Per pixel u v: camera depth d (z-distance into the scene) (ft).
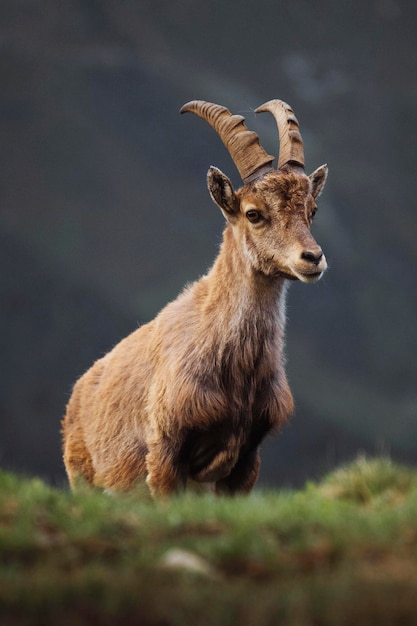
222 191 105.29
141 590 59.31
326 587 59.16
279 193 102.32
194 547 66.85
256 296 103.81
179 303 111.14
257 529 70.03
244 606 57.41
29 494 76.23
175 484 104.06
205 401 102.01
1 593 58.23
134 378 113.39
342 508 77.46
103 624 56.18
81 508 74.79
